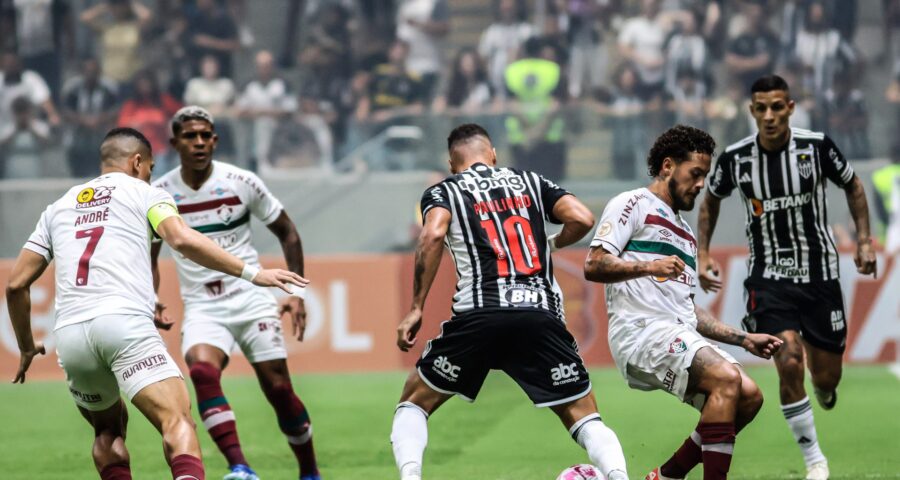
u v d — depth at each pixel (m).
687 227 19.52
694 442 19.25
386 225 47.94
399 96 52.41
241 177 23.55
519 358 18.25
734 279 42.22
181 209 23.39
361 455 27.22
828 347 23.77
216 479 24.06
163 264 42.59
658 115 47.56
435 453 27.42
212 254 17.58
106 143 19.28
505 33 53.25
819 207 23.45
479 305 18.12
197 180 23.36
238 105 53.09
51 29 53.50
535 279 18.41
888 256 42.31
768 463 25.38
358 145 48.31
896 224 45.97
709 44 52.34
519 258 18.39
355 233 47.97
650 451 27.30
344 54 54.28
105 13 54.28
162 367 17.42
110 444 18.75
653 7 52.84
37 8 53.34
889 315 42.25
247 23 55.06
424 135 48.09
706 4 53.03
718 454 18.34
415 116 48.19
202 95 53.22
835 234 45.16
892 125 50.50
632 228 18.97
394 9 55.34
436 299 43.00
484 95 52.19
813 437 22.83
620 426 31.11
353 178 48.00
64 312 17.67
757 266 23.89
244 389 40.03
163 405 17.19
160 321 22.92
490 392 38.22
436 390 18.48
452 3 55.03
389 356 43.09
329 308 43.12
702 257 24.44
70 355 17.58
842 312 23.73
